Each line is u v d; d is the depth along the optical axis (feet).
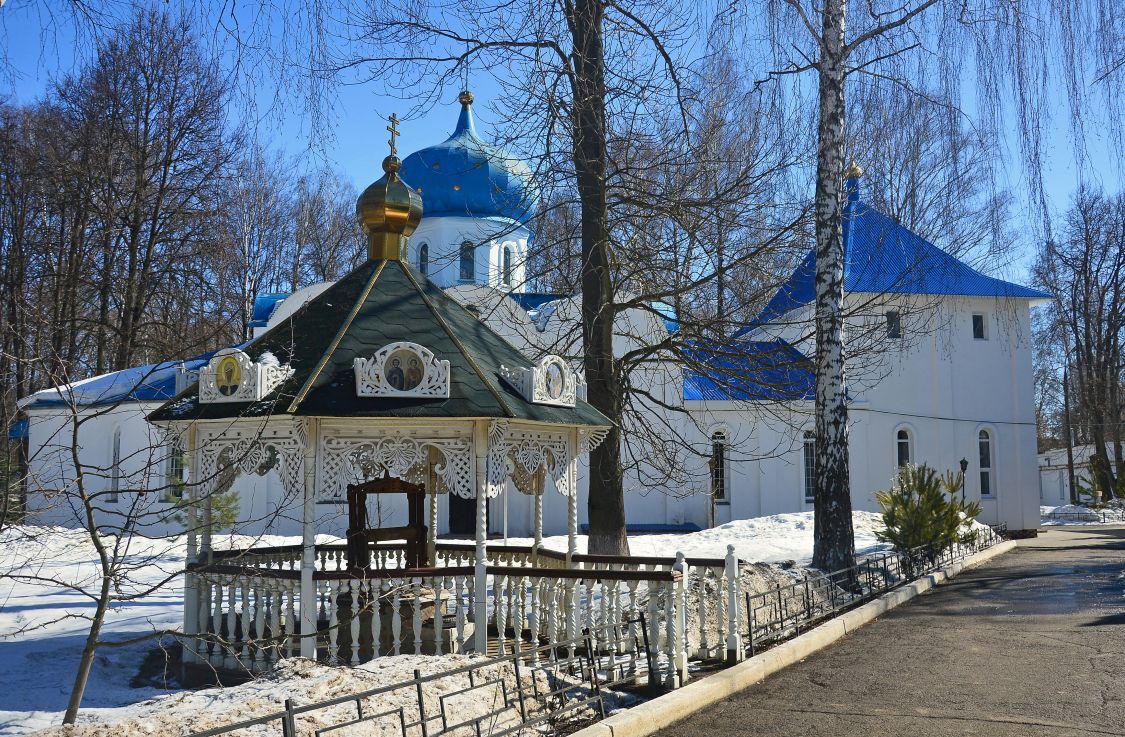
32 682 32.40
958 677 30.19
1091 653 33.55
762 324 51.57
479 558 31.50
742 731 24.50
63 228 99.86
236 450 32.27
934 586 58.34
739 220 49.75
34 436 98.73
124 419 95.35
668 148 49.85
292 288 156.76
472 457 31.63
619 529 49.73
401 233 37.65
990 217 49.39
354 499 35.76
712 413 107.24
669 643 28.63
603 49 49.16
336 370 31.48
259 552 39.14
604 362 49.85
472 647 32.94
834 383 55.57
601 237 49.24
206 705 22.93
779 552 75.05
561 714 25.54
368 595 33.55
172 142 101.04
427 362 30.91
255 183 131.95
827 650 35.94
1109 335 170.30
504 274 59.21
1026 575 62.49
